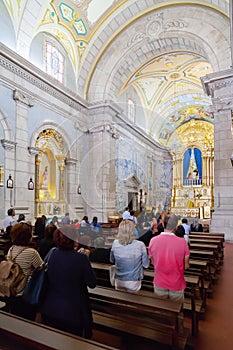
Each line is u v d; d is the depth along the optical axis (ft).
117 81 49.34
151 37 45.21
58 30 40.29
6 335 5.64
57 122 38.99
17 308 7.97
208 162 73.31
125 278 9.11
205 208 68.64
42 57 38.04
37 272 7.23
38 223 20.47
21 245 8.39
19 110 32.86
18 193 32.12
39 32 37.60
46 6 35.45
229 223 33.65
